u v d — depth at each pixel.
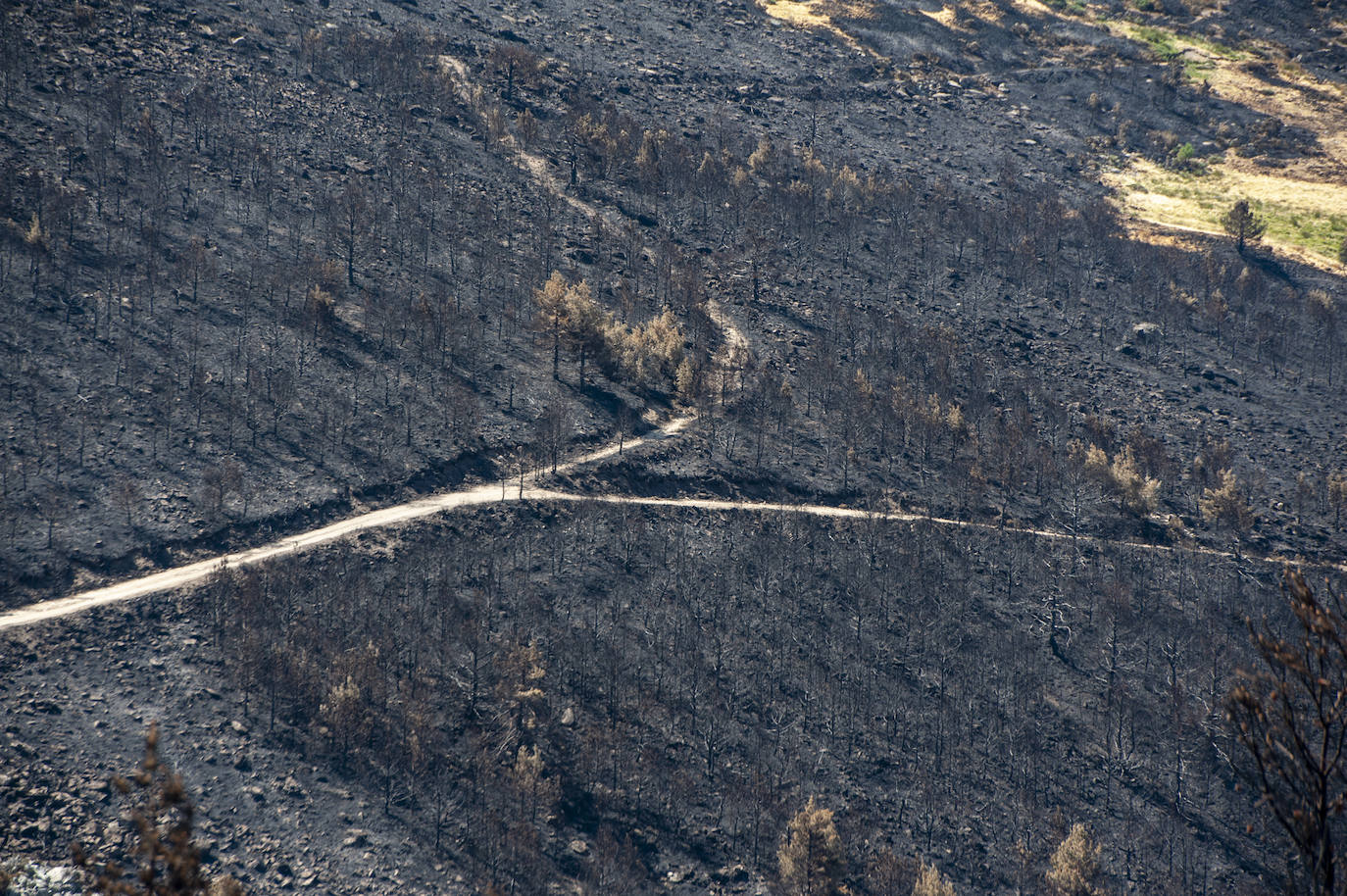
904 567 120.75
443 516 118.31
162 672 93.56
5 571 100.56
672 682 104.00
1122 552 128.12
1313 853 19.56
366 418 131.12
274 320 143.12
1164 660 113.25
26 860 74.62
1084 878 88.31
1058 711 107.62
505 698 97.12
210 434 122.44
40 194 148.75
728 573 117.69
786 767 98.25
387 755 91.06
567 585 112.44
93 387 123.62
